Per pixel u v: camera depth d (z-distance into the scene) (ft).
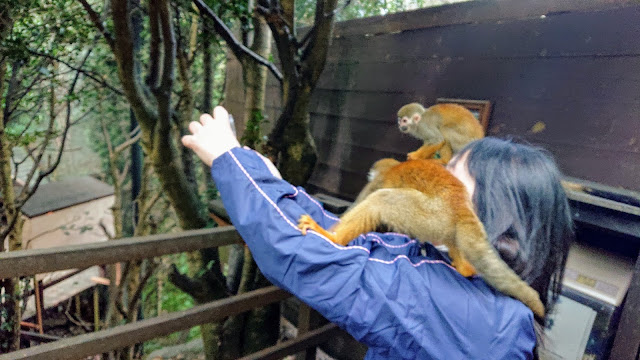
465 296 3.38
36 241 29.68
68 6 14.67
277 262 3.45
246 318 15.26
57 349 5.96
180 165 13.83
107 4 14.65
